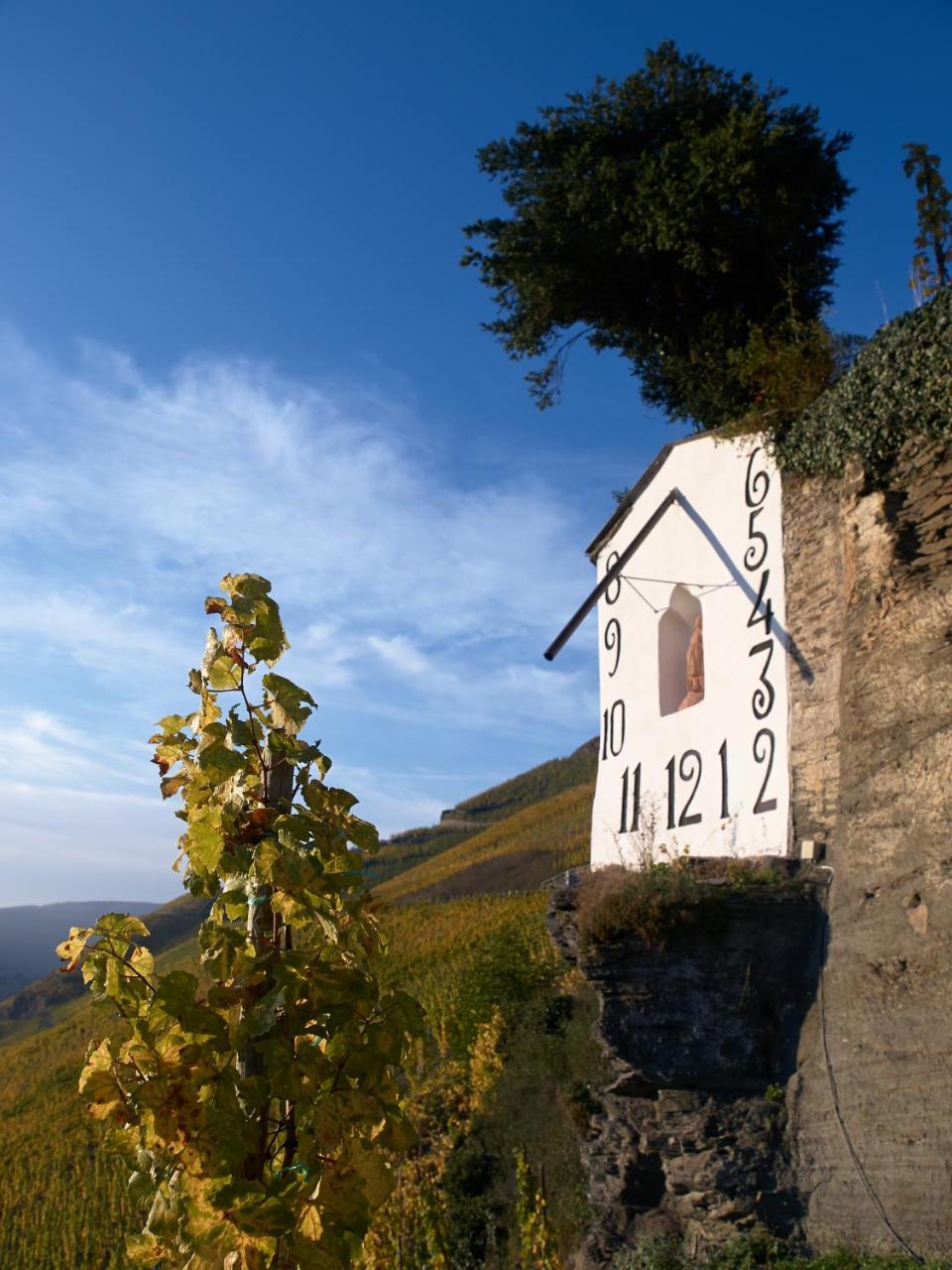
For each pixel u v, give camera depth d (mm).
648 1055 9938
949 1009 8109
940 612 8891
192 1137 2281
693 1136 9867
